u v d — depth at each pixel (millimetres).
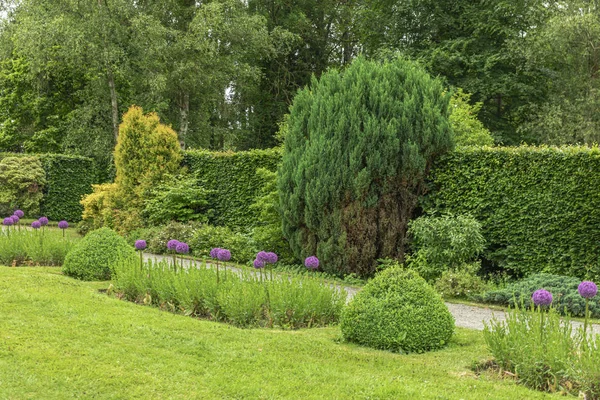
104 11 22453
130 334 5977
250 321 6754
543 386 4875
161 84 22531
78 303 7152
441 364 5383
